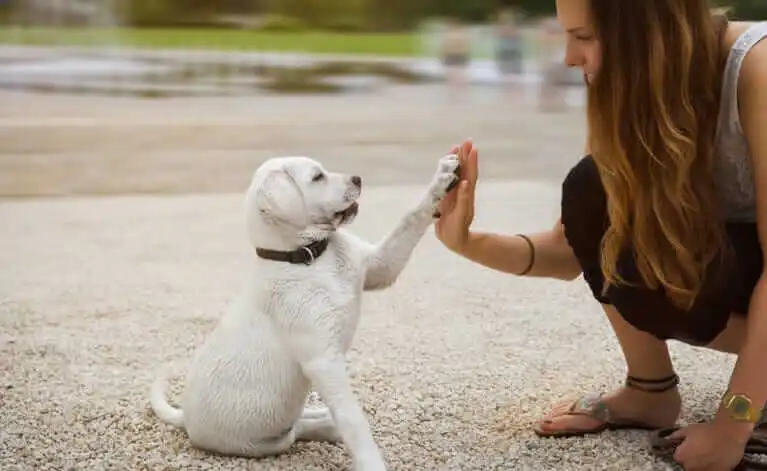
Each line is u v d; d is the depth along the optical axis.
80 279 5.51
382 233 6.64
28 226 6.98
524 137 11.58
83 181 8.67
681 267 2.84
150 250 6.25
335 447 3.29
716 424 2.89
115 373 4.00
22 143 10.52
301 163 3.05
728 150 2.87
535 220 7.17
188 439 3.32
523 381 3.88
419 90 16.12
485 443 3.29
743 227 2.98
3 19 22.09
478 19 23.17
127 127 11.61
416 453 3.21
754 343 2.78
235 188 8.50
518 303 5.02
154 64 18.59
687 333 2.98
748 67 2.76
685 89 2.76
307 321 2.95
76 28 22.52
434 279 5.48
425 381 3.88
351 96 15.30
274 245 3.03
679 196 2.79
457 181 3.15
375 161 9.88
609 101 2.81
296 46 22.03
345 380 2.96
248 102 14.19
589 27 2.79
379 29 24.55
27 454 3.22
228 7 24.39
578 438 3.30
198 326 4.64
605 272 3.00
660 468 3.05
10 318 4.74
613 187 2.88
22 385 3.85
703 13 2.78
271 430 3.11
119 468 3.11
